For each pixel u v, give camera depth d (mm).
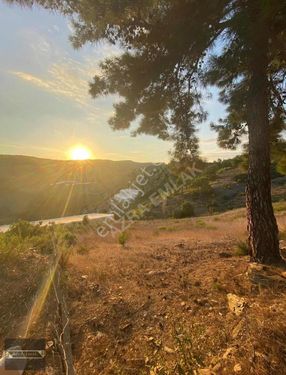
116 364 3617
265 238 6586
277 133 9078
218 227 21391
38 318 4793
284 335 3248
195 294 5219
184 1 5719
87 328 4523
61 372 3584
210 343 3520
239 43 5281
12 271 6469
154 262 8336
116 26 6145
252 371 2816
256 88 6770
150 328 4336
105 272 7168
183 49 6367
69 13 5930
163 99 7387
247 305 4227
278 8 4664
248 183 6922
